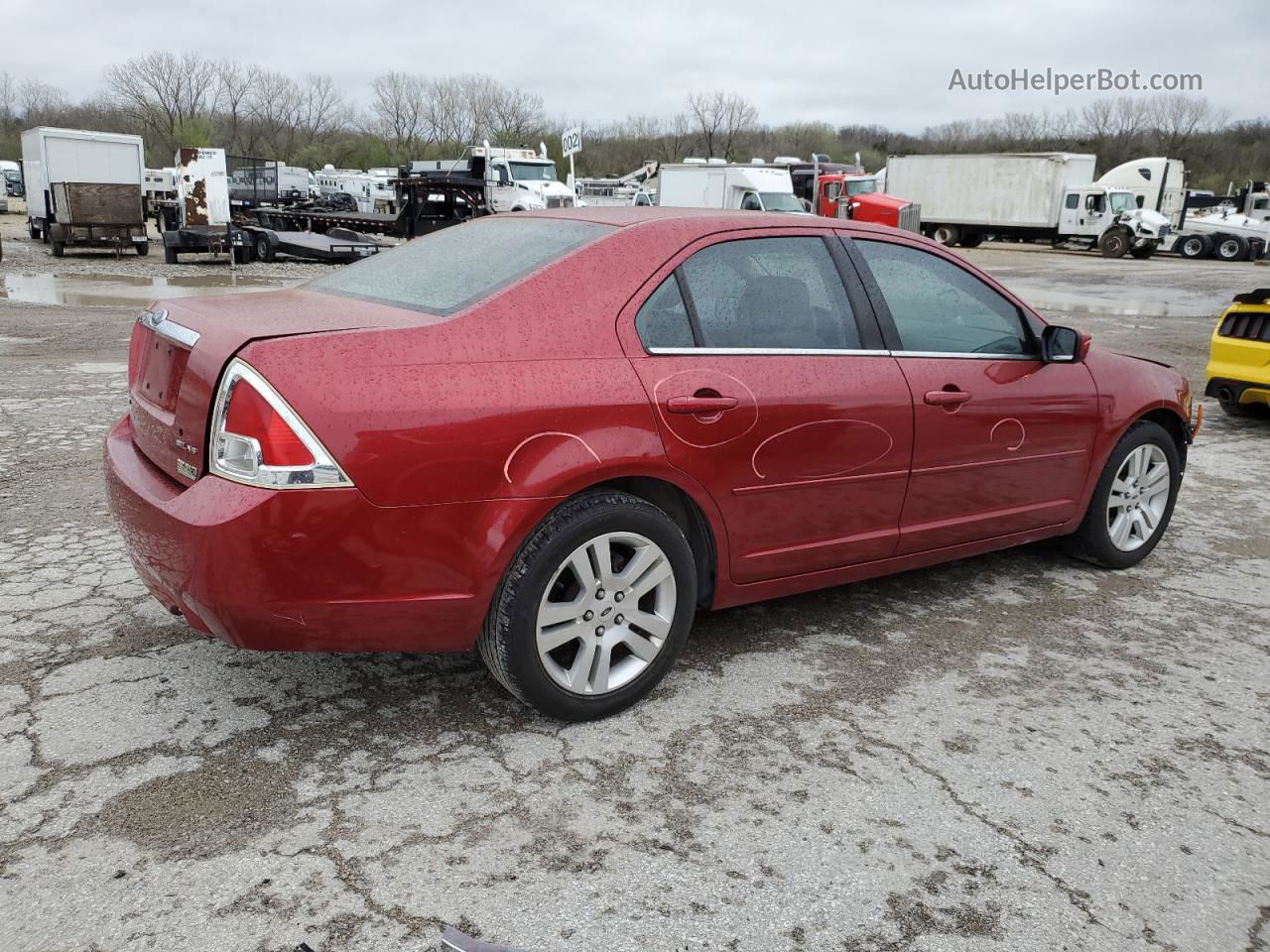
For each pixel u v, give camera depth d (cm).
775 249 337
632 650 306
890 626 386
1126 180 3662
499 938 210
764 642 367
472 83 9169
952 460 372
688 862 238
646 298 303
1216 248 3362
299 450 246
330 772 270
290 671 328
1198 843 253
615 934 213
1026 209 3497
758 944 212
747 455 315
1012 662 355
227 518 246
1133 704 327
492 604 280
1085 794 273
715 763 282
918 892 231
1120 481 447
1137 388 438
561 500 280
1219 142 8712
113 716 295
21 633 348
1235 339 745
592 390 283
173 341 283
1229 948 218
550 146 8500
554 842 243
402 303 297
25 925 209
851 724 307
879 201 2950
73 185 2258
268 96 9981
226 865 230
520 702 314
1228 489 611
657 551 300
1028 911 226
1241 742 305
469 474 265
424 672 332
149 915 213
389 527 257
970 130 9806
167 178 4938
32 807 248
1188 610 411
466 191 2617
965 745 297
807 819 256
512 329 279
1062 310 1702
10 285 1695
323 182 6234
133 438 319
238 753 278
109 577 401
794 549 340
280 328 263
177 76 9325
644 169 4284
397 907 219
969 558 473
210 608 254
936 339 372
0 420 669
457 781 268
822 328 340
